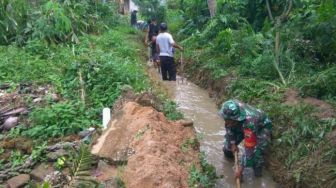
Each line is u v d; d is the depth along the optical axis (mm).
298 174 5262
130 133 5195
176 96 9391
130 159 4680
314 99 6820
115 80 7191
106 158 4891
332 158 5113
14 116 6105
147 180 4207
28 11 10594
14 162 5082
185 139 5574
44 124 5754
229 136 5824
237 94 8242
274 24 10094
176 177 4340
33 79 7375
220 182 5578
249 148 5430
